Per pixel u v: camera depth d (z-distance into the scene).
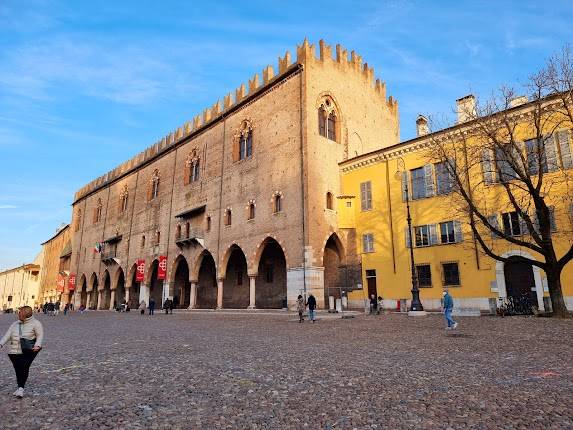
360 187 37.00
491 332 15.63
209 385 7.98
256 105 42.28
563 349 11.05
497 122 24.91
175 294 55.06
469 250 28.89
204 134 49.53
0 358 12.29
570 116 22.53
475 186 27.27
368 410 6.11
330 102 40.06
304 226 34.28
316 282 33.44
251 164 41.28
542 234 21.53
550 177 25.75
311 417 5.87
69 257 82.19
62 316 46.69
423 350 11.68
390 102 50.41
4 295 126.06
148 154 60.91
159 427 5.59
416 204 32.66
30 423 5.84
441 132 31.14
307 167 35.19
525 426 5.25
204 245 45.16
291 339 15.40
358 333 16.81
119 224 64.31
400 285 32.69
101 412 6.34
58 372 9.70
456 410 5.99
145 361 11.01
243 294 44.88
